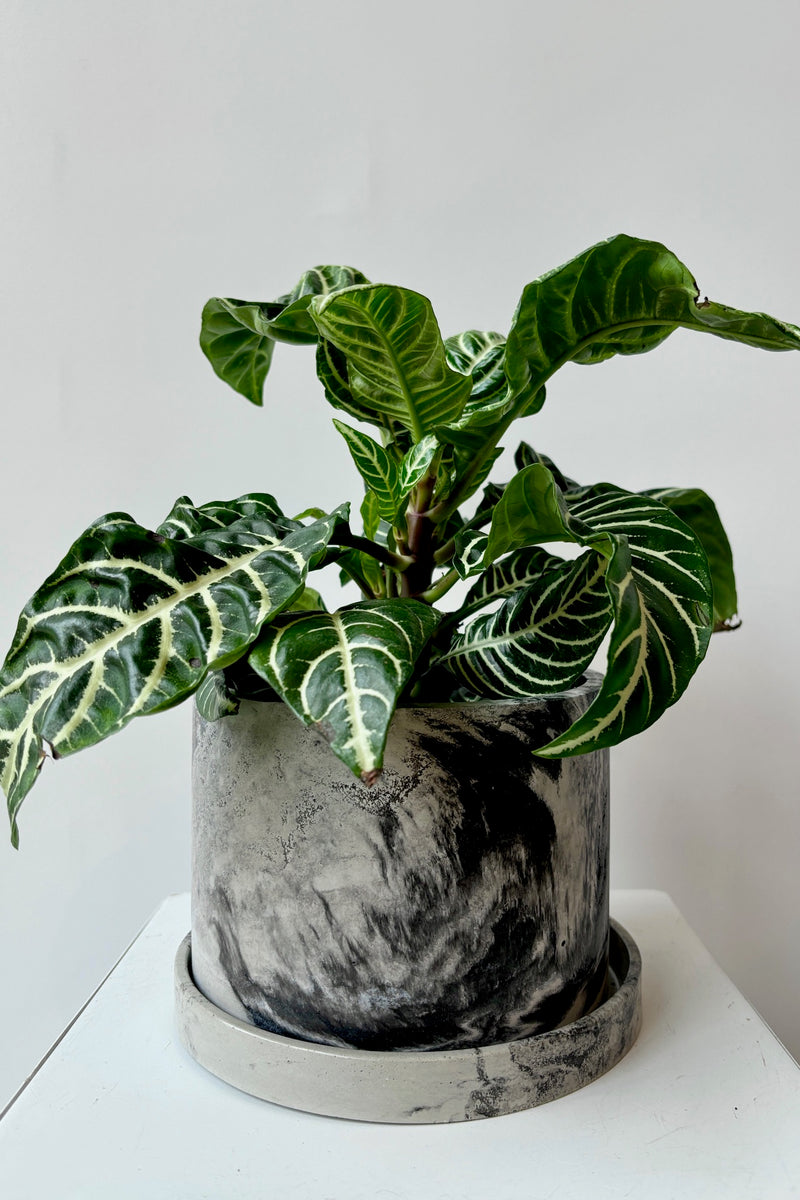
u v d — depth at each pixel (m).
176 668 0.50
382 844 0.58
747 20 1.16
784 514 1.21
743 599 1.22
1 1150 0.59
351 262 1.20
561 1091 0.63
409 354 0.61
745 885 1.26
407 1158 0.57
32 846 1.29
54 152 1.21
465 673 0.65
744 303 1.19
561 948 0.62
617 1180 0.55
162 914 1.01
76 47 1.20
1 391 1.23
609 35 1.17
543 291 0.60
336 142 1.19
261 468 1.24
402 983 0.59
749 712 1.24
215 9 1.19
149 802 1.28
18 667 0.54
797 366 1.20
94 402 1.23
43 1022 1.31
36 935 1.30
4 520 1.24
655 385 1.21
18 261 1.22
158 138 1.20
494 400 0.76
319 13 1.18
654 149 1.18
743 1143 0.59
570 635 0.62
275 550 0.56
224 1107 0.63
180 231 1.21
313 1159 0.57
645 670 0.54
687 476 1.22
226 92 1.20
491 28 1.18
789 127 1.17
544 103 1.18
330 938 0.59
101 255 1.22
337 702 0.48
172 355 1.23
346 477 1.24
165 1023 0.75
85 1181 0.56
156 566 0.54
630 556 0.58
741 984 1.27
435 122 1.19
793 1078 0.66
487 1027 0.61
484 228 1.19
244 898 0.61
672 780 1.26
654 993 0.80
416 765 0.58
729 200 1.18
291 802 0.59
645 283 0.60
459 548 0.74
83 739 0.50
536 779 0.60
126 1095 0.64
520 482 0.58
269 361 0.90
